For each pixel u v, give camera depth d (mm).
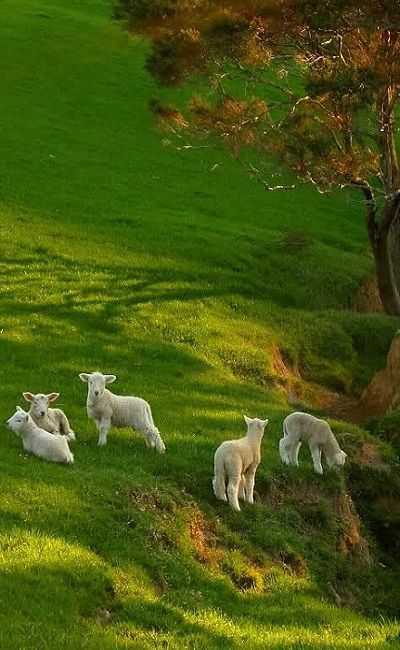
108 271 32125
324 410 27234
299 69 30375
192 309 30094
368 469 20953
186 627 12211
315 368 29750
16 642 10266
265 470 18188
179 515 15430
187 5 28484
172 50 28453
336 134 30656
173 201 42688
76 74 55781
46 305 27781
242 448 16422
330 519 18203
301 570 16312
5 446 16156
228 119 28453
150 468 16703
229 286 33469
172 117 30516
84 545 13328
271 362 28062
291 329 31234
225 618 13219
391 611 16938
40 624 10875
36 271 30641
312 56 28328
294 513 17828
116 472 15852
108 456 16703
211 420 21000
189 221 39812
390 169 29625
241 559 15492
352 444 21594
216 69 30219
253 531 16297
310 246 39250
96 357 24469
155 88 55688
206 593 13945
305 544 17156
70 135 47938
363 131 29031
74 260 32375
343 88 25438
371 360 31344
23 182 40062
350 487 20547
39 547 12570
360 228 45469
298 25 27516
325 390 28906
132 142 49094
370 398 27422
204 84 30375
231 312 31078
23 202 37562
